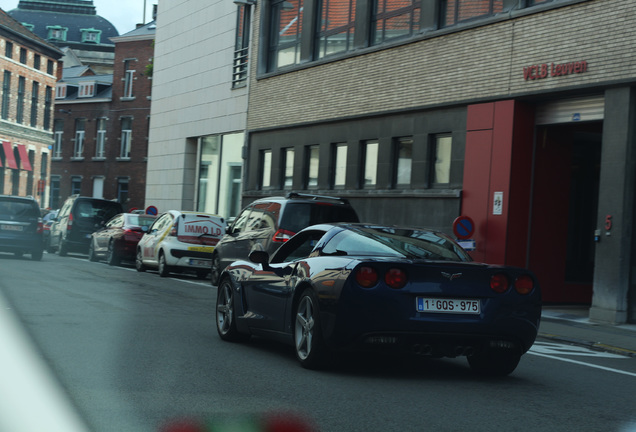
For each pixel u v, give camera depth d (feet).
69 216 95.45
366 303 23.79
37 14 361.92
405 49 69.56
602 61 50.72
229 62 103.86
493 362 26.86
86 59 345.92
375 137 73.46
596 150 63.26
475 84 61.16
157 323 35.68
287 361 27.25
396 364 28.09
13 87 208.95
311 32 85.56
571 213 61.93
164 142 122.31
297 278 26.66
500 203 58.08
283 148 90.99
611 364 32.65
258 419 18.44
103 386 21.36
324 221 50.90
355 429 17.98
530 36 56.39
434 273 24.21
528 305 24.88
